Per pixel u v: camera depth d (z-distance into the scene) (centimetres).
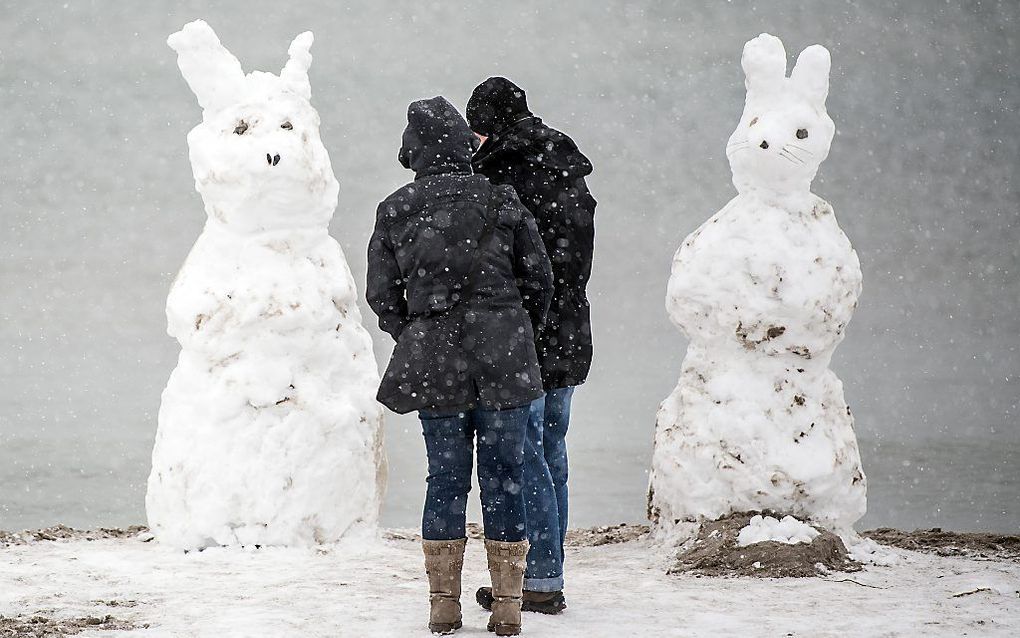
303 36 2805
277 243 2634
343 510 2603
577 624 1812
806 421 2512
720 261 2548
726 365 2573
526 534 1750
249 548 2484
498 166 1989
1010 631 1772
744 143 2559
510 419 1727
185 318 2580
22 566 2327
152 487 2595
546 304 1803
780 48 2595
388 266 1778
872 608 1953
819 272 2514
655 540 2634
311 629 1762
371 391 2689
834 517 2503
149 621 1819
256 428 2531
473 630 1769
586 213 2000
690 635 1733
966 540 2761
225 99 2661
